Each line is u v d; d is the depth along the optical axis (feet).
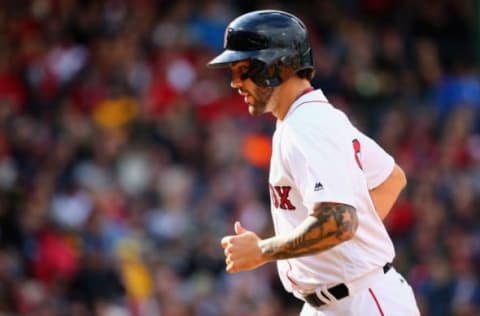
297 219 56.95
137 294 135.44
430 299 143.64
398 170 61.41
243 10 194.80
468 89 186.39
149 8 186.19
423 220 154.10
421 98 187.11
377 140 172.55
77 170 152.25
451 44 201.26
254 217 151.74
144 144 160.56
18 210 141.69
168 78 170.81
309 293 58.23
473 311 142.10
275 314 137.28
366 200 56.34
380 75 188.65
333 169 53.57
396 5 201.87
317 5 200.44
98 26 181.47
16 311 127.34
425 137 172.86
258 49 56.03
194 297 135.74
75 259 136.26
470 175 165.48
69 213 143.02
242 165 160.76
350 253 56.59
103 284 135.54
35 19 180.14
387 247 57.72
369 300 56.90
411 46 195.31
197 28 181.88
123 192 149.59
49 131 159.94
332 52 188.44
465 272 144.87
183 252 143.74
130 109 166.40
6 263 130.72
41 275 135.85
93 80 170.81
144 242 143.95
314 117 54.95
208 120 170.09
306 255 53.26
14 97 166.50
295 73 56.65
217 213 151.64
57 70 170.30
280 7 197.47
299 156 54.49
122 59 174.70
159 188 153.07
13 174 148.56
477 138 177.37
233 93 175.94
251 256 53.67
